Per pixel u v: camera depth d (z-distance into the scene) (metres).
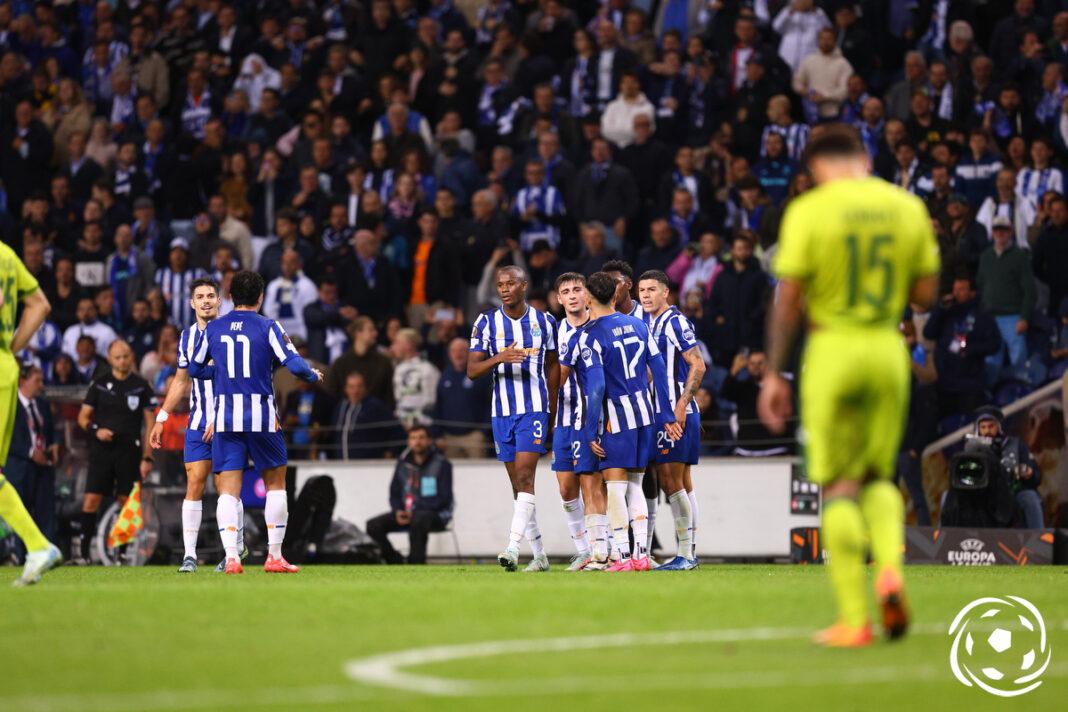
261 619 24.23
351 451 63.53
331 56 84.94
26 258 78.06
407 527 58.53
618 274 44.44
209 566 53.00
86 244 77.94
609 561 43.19
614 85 77.75
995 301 62.12
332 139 80.75
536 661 18.61
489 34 87.25
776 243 67.56
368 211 74.38
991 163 67.06
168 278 75.00
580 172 72.94
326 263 72.25
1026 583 31.97
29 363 60.91
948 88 71.75
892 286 19.75
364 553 58.00
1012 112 71.12
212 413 40.75
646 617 23.91
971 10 77.12
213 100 88.38
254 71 88.06
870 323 19.73
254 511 54.34
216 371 40.53
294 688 16.59
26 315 31.77
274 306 71.06
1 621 24.22
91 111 89.69
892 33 77.56
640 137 73.81
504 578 36.66
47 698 16.09
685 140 76.31
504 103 80.94
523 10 88.12
